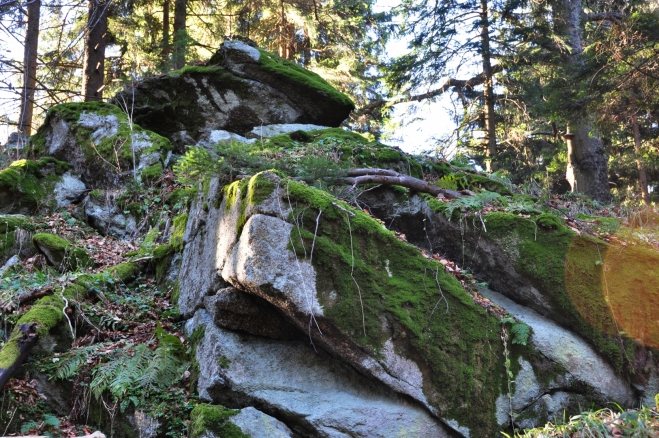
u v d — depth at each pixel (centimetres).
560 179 1839
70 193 832
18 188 779
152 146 866
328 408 447
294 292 430
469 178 747
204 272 529
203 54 1775
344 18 1880
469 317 485
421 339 459
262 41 1838
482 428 466
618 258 532
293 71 978
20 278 583
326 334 444
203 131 955
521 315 531
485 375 476
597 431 386
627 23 1017
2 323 507
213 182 557
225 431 414
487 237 554
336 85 1900
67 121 902
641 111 1143
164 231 721
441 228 591
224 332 471
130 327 554
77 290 553
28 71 1295
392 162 748
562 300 523
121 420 457
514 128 1855
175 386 482
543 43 1554
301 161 582
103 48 1266
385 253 473
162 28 1623
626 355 511
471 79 1761
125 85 981
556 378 497
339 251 450
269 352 469
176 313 569
